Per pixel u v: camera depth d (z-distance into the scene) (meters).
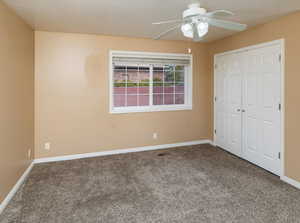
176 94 4.50
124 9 2.49
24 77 2.89
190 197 2.35
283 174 2.77
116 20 2.90
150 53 4.03
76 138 3.69
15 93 2.55
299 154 2.55
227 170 3.13
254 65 3.25
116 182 2.75
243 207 2.14
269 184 2.66
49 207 2.16
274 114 2.92
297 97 2.56
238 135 3.69
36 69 3.40
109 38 3.76
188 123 4.49
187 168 3.22
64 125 3.60
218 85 4.18
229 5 2.38
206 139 4.61
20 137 2.72
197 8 2.08
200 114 4.56
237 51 3.59
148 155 3.86
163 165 3.36
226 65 3.91
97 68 3.73
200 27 2.09
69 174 3.01
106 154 3.90
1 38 2.18
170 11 2.57
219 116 4.21
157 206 2.17
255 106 3.27
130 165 3.36
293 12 2.57
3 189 2.17
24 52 2.89
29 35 3.12
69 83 3.59
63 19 2.84
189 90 4.46
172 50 4.20
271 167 3.01
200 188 2.57
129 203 2.23
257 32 3.15
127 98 4.12
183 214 2.03
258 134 3.24
